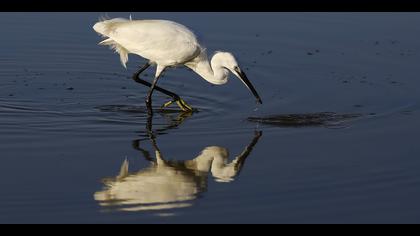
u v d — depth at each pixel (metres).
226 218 11.15
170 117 15.73
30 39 20.97
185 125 15.17
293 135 14.63
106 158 13.33
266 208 11.44
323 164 13.15
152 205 11.56
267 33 21.55
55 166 12.93
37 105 16.34
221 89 17.59
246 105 16.48
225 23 22.14
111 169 12.86
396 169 12.94
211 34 21.22
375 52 20.11
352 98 16.86
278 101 16.67
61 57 19.89
